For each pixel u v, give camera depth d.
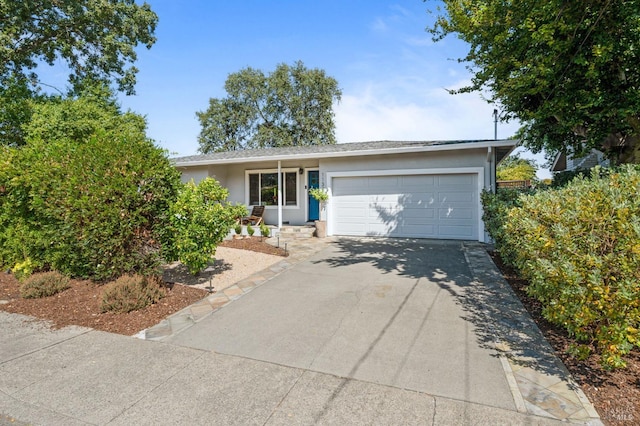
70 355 3.51
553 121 8.45
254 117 32.12
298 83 31.20
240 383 2.94
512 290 5.39
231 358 3.41
